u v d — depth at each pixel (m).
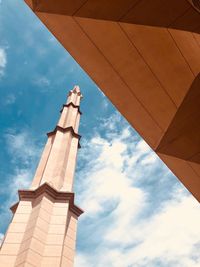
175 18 10.30
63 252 18.03
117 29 10.84
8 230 17.83
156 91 12.14
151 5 9.96
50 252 16.89
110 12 10.31
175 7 9.89
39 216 18.31
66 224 19.62
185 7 9.80
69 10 10.24
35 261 15.89
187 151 12.91
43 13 10.49
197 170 13.32
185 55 11.48
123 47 11.27
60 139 29.50
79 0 9.88
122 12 10.27
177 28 10.67
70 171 25.44
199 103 11.99
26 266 15.21
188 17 10.14
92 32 10.85
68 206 20.42
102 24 10.65
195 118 12.19
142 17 10.45
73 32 10.91
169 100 12.29
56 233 18.11
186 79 11.89
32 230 17.38
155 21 10.55
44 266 16.09
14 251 16.50
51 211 19.59
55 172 24.38
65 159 26.55
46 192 20.45
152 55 11.48
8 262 15.83
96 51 11.36
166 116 12.61
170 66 11.72
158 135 13.09
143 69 11.75
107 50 11.32
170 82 11.98
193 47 11.25
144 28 10.82
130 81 11.98
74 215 21.19
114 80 12.07
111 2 9.98
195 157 12.91
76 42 11.19
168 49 11.36
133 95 12.34
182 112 12.37
